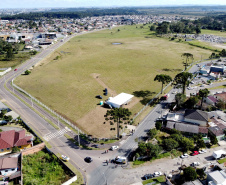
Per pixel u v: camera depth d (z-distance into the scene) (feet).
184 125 302.45
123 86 484.74
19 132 280.10
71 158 249.96
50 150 259.60
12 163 227.81
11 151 261.85
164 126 313.32
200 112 317.63
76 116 352.69
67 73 570.05
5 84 493.77
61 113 362.33
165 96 410.31
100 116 352.28
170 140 257.55
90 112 365.81
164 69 611.06
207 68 589.73
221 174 210.59
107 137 292.61
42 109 372.99
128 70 598.75
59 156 252.42
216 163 241.35
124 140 285.43
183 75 388.98
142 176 222.89
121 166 237.66
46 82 503.61
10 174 223.51
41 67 627.46
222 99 376.07
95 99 416.05
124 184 212.02
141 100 412.57
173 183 213.25
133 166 237.66
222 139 288.51
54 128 313.32
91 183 213.46
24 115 348.59
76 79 524.93
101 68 614.75
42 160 245.24
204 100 389.19
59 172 226.17
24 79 526.57
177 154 256.93
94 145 275.39
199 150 263.90
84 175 224.12
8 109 353.51
